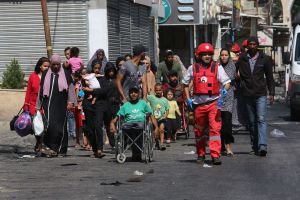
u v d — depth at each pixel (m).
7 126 24.95
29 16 28.03
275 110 37.69
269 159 16.14
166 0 43.81
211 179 13.20
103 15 27.75
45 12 22.50
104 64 21.08
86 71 20.72
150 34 37.94
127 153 18.06
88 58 27.81
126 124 15.89
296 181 12.79
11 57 28.23
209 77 15.10
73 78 19.61
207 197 11.30
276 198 11.13
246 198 11.16
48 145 17.61
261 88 16.62
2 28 28.22
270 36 62.19
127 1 32.00
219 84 15.31
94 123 17.19
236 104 17.28
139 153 16.27
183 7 44.00
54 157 17.50
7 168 15.22
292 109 29.67
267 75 16.75
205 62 15.23
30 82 18.14
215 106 15.16
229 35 58.16
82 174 14.10
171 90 21.62
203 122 15.38
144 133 15.85
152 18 38.44
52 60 17.38
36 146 18.14
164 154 17.98
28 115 17.91
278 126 26.94
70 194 11.74
